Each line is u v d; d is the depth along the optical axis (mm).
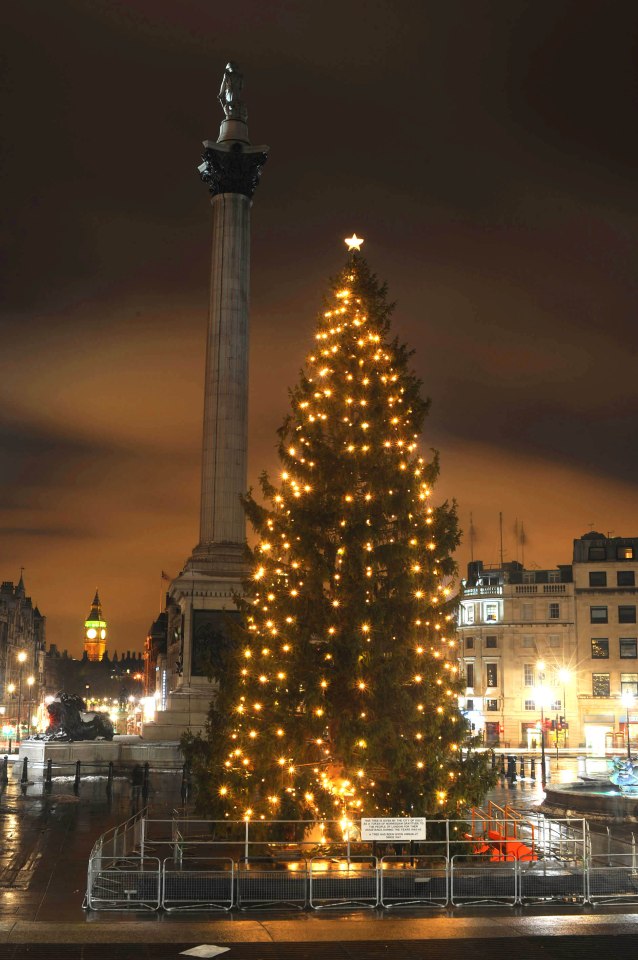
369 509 25875
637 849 26297
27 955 16953
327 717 24188
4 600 179125
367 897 20875
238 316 66438
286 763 24281
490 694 100312
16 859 25688
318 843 22422
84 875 23609
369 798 23625
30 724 184750
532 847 22734
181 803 37469
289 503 26234
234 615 60625
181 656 61469
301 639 24875
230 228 67500
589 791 41094
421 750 23891
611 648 98500
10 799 38906
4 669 174375
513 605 101312
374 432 26125
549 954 17438
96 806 36656
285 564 26484
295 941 18125
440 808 23703
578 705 98062
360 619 24281
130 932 18547
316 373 27641
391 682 23953
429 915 20172
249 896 20656
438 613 25203
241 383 65812
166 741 57219
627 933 18859
